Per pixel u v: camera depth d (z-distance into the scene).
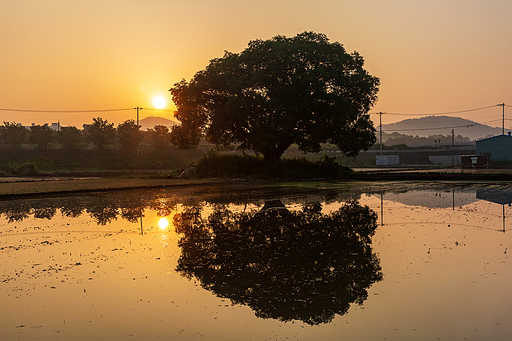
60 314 6.20
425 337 5.33
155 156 80.94
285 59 35.84
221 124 37.75
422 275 7.93
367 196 21.89
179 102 39.91
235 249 10.12
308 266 8.61
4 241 11.24
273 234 11.90
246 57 37.41
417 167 65.00
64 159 78.06
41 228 13.07
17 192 23.64
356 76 37.84
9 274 8.21
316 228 12.77
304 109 35.72
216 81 37.84
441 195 22.06
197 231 12.42
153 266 8.70
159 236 11.75
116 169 71.56
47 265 8.84
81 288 7.34
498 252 9.65
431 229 12.51
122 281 7.73
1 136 93.06
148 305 6.54
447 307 6.33
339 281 7.62
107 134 84.44
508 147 65.31
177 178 41.34
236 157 41.84
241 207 17.66
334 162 42.28
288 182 34.12
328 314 6.14
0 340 5.32
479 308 6.28
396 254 9.54
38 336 5.45
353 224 13.38
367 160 92.00
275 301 6.67
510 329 5.55
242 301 6.69
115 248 10.34
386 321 5.86
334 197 21.50
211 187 29.12
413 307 6.36
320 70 34.62
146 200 20.73
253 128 37.12
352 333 5.47
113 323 5.86
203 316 6.11
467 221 13.86
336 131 37.75
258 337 5.39
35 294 7.05
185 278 7.89
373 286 7.33
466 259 9.05
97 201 20.45
